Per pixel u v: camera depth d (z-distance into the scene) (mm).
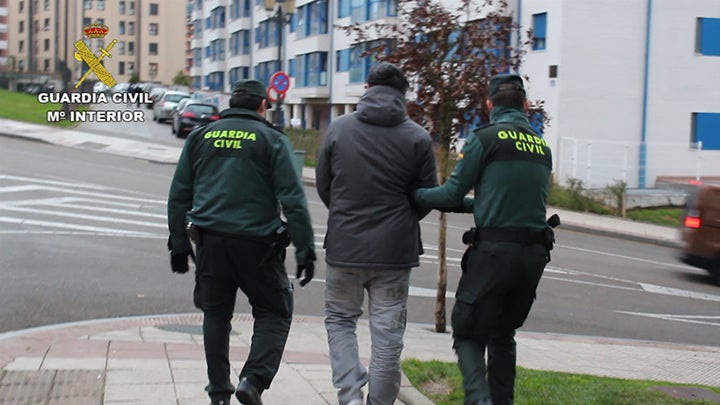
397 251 4672
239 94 5000
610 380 6684
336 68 46656
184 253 5129
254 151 4805
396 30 8422
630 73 27812
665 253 18031
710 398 6051
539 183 4660
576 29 27141
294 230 4777
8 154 25469
